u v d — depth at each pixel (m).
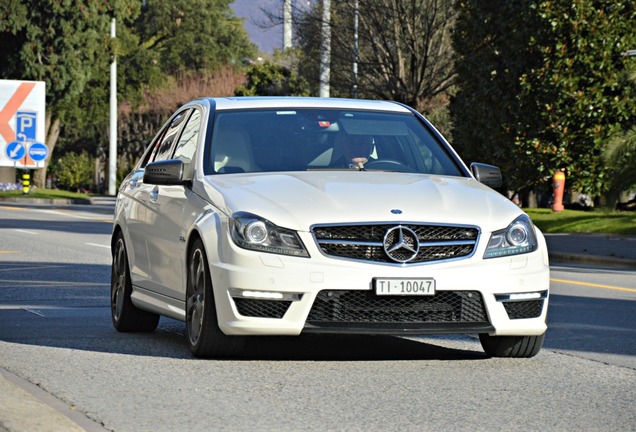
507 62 58.75
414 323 14.58
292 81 124.75
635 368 15.15
